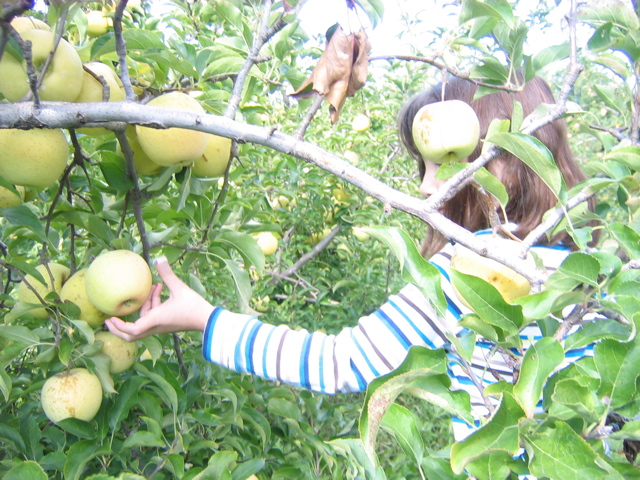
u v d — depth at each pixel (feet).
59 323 4.13
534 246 4.20
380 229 2.42
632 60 3.49
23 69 3.19
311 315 10.98
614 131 3.59
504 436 1.92
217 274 8.07
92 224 4.45
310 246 11.55
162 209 5.24
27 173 3.59
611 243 3.62
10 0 2.40
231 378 6.52
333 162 2.80
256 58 3.06
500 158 4.37
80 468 3.91
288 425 6.53
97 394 4.35
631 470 2.02
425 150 3.68
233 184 9.43
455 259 3.25
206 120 2.93
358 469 4.21
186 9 8.52
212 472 4.24
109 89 3.42
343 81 3.05
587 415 1.99
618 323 2.48
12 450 4.82
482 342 4.04
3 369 4.02
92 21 6.85
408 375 2.18
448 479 2.66
